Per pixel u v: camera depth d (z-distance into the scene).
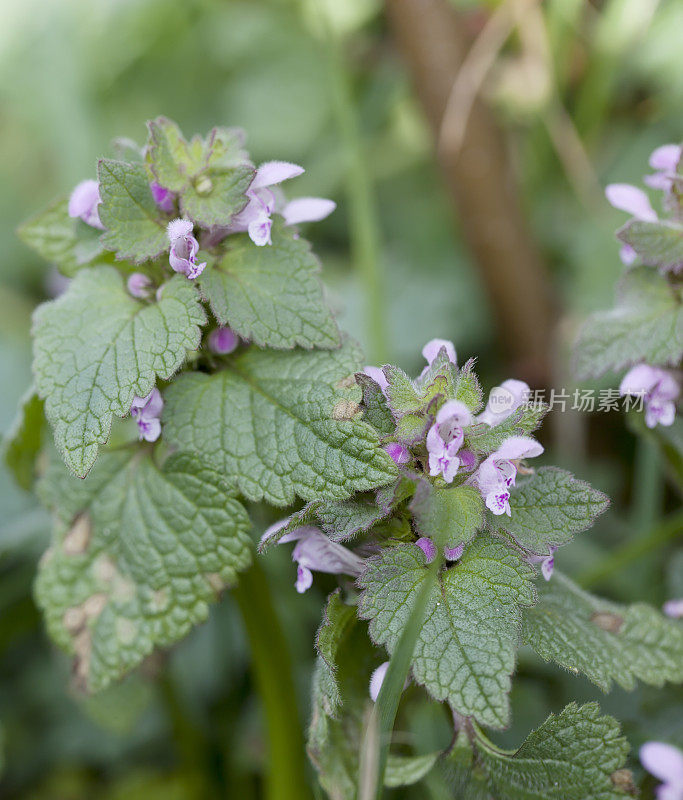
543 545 0.24
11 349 0.40
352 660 0.26
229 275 0.25
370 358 0.34
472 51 0.39
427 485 0.24
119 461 0.27
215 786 0.33
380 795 0.24
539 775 0.25
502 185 0.39
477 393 0.24
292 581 0.32
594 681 0.25
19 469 0.28
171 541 0.26
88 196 0.26
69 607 0.26
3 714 0.34
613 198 0.27
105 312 0.25
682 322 0.27
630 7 0.39
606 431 0.37
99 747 0.33
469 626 0.24
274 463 0.25
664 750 0.25
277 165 0.25
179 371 0.26
